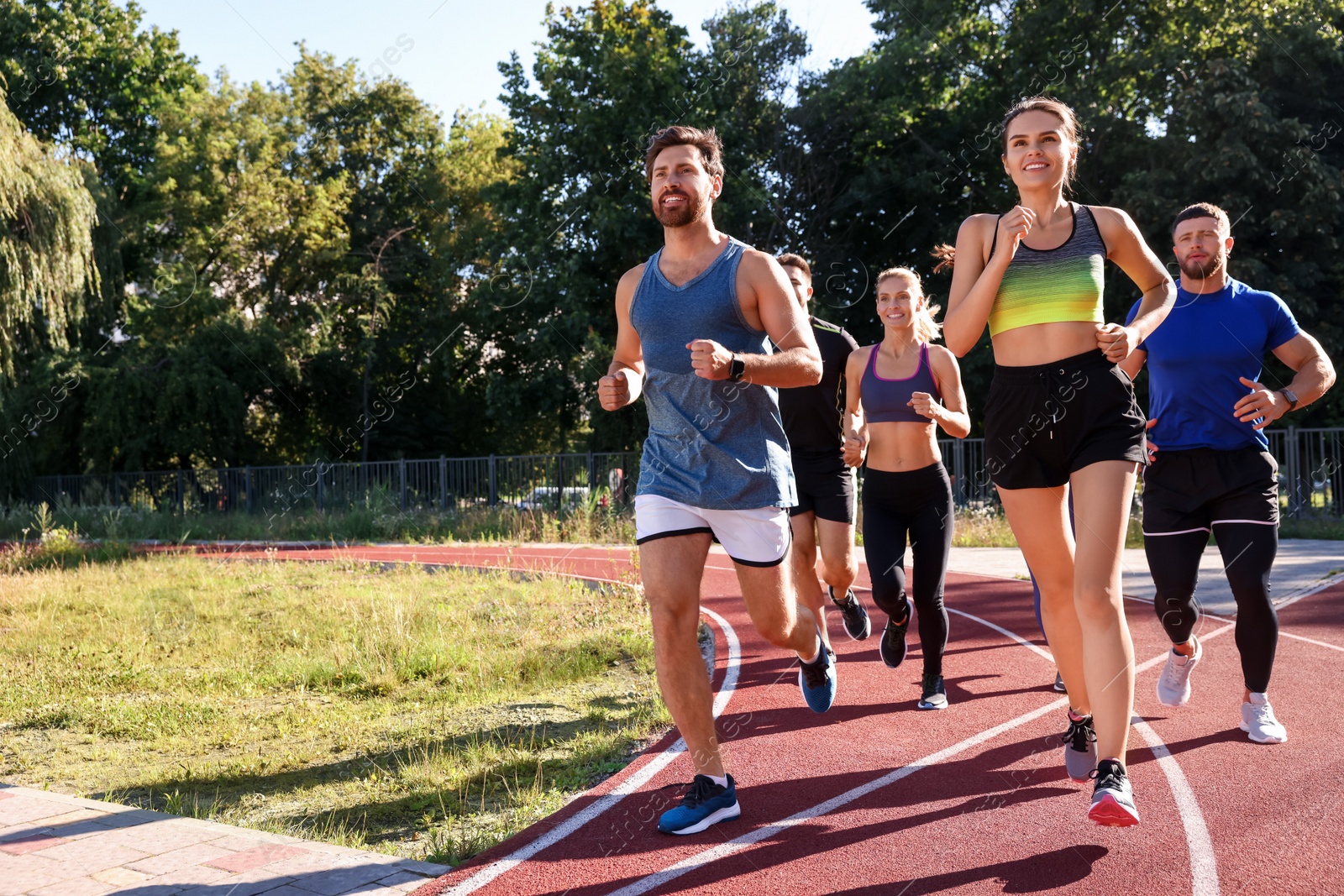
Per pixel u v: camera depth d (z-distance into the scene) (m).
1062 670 3.62
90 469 31.59
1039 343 3.31
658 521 3.53
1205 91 21.55
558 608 9.47
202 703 6.21
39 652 8.02
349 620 9.01
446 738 5.14
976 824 3.42
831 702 4.58
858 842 3.29
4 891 2.99
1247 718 4.33
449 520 22.64
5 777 4.91
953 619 8.11
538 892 2.98
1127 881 2.91
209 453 31.77
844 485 5.57
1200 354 4.46
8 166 23.38
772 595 3.68
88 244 25.02
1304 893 2.78
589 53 25.78
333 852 3.31
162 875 3.11
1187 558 4.58
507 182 27.91
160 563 15.66
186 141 34.78
